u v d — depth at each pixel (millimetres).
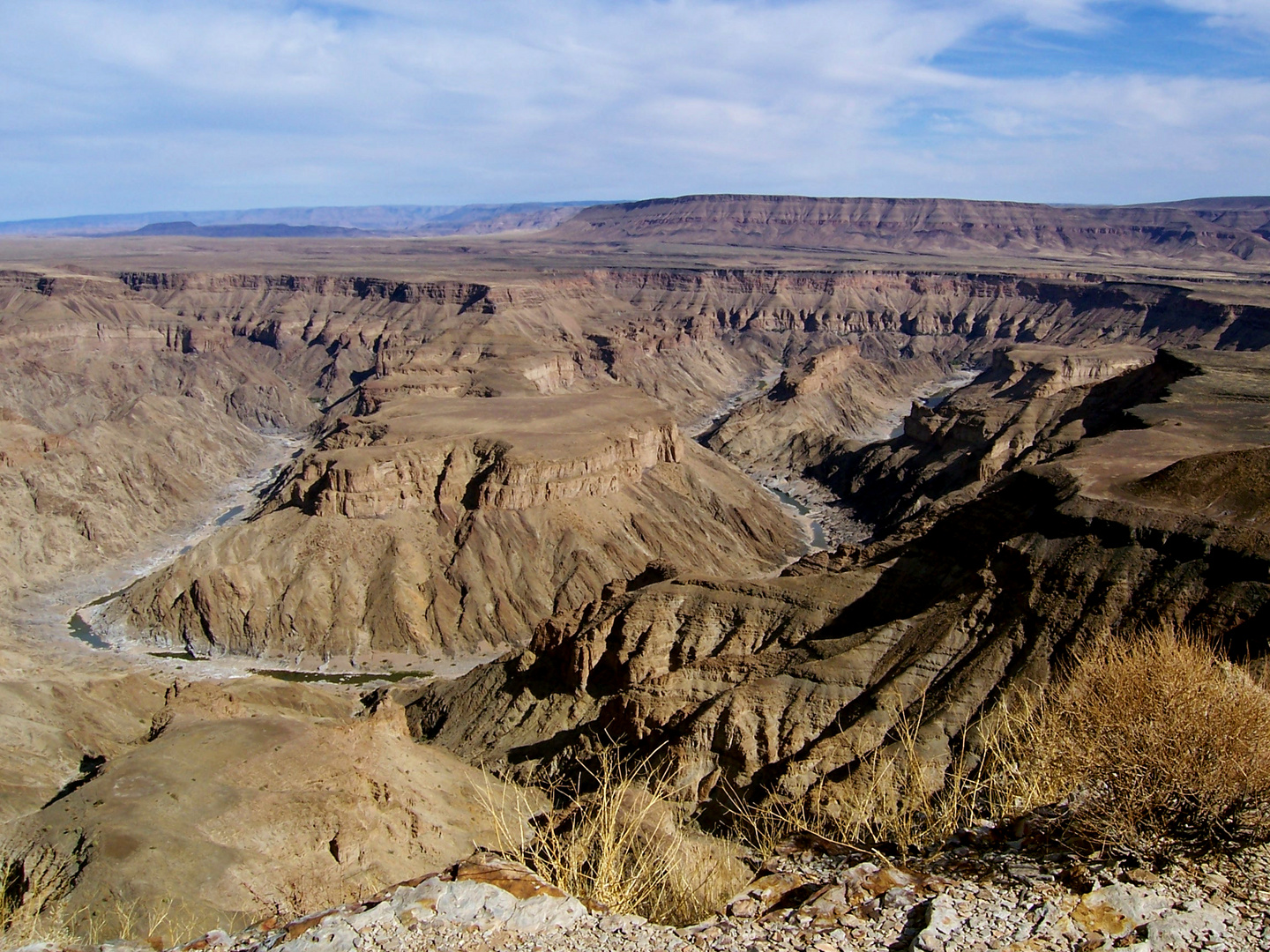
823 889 15562
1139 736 15125
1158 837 14867
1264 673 21219
